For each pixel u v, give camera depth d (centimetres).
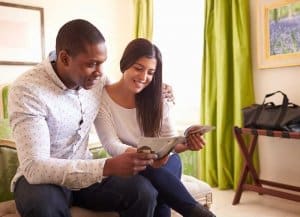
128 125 166
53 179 112
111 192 130
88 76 122
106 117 160
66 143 134
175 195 133
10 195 162
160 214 142
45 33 348
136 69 155
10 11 324
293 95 265
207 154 310
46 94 123
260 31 281
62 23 359
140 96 163
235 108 290
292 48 260
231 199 276
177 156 165
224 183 300
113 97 163
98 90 156
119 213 134
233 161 302
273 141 283
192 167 323
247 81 285
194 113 350
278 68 273
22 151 113
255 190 257
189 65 354
